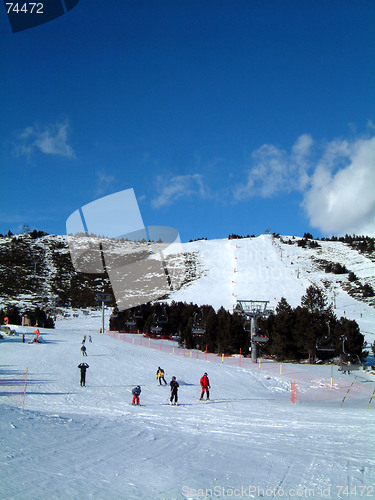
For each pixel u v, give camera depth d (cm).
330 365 4028
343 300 8525
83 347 3494
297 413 1578
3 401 1593
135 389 1708
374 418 1436
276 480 649
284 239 15350
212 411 1590
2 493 503
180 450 856
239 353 4881
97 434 970
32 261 13100
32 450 748
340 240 15588
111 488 564
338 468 727
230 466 735
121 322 7281
